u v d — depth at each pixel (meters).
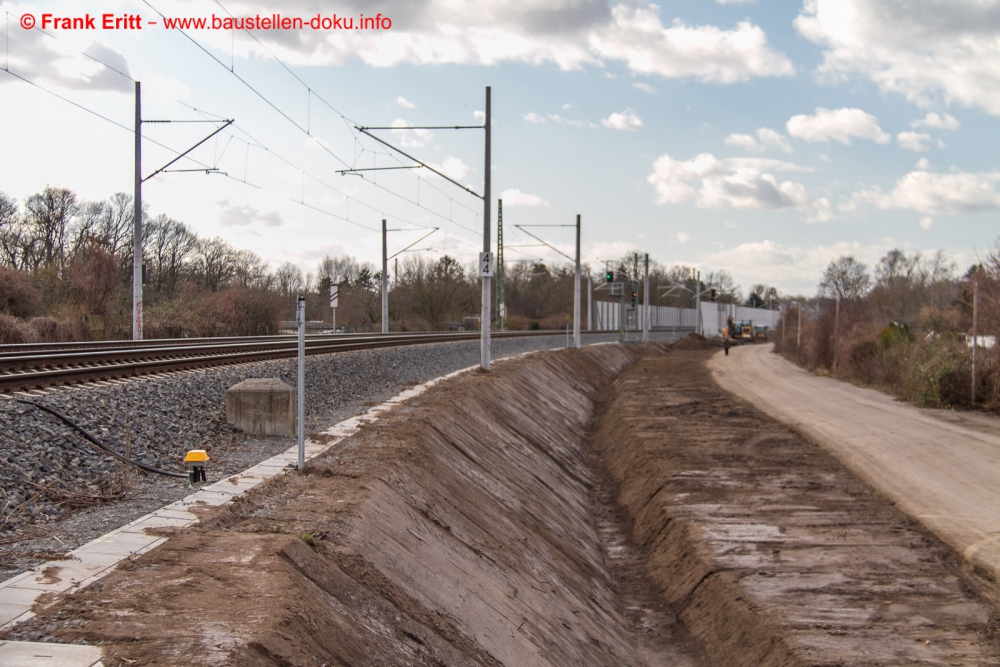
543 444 21.94
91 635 4.98
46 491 8.27
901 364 34.06
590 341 63.22
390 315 69.19
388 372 24.09
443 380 24.11
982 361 26.88
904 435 21.73
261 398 13.13
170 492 9.02
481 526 11.69
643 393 35.09
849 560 12.60
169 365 16.17
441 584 8.53
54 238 58.06
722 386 37.47
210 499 8.69
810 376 42.88
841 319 45.53
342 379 20.39
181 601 5.59
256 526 7.84
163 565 6.38
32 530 7.30
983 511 14.59
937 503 15.19
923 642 9.71
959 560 12.29
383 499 9.44
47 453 9.25
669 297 147.50
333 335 39.84
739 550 13.35
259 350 22.53
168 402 13.14
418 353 29.77
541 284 106.75
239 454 11.60
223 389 15.19
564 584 11.96
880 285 76.50
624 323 80.31
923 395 28.47
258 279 62.44
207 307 42.19
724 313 131.88
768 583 11.83
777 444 21.75
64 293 35.91
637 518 17.56
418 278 72.06
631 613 12.91
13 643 4.82
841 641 9.74
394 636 6.65
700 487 17.36
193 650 4.79
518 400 24.89
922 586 11.45
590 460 24.58
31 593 5.69
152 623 5.20
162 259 73.19
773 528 14.41
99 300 35.66
